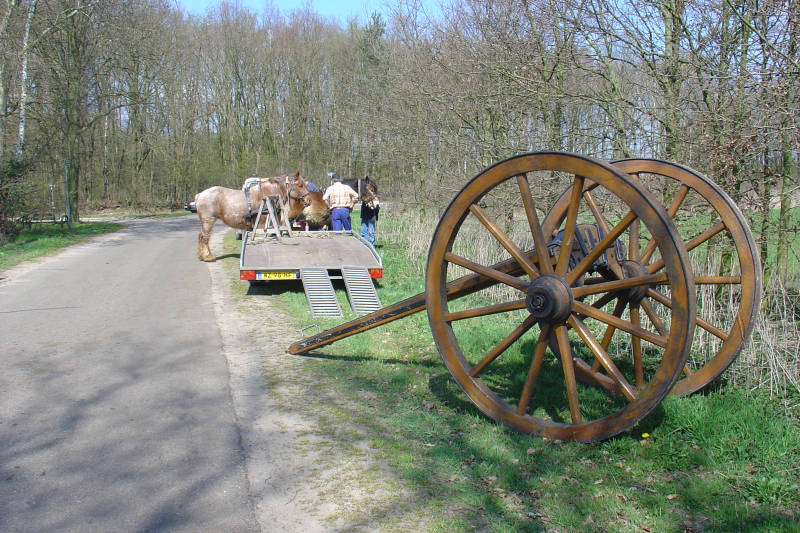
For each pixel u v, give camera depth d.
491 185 4.52
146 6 28.67
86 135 41.16
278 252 11.52
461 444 4.49
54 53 25.11
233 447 4.51
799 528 3.26
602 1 8.28
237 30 45.53
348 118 21.92
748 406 4.77
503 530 3.38
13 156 21.02
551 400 5.36
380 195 22.06
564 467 4.08
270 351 7.10
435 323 4.90
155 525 3.47
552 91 9.45
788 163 6.45
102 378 6.02
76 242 19.56
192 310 9.29
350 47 37.47
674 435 4.44
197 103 44.75
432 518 3.54
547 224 5.36
